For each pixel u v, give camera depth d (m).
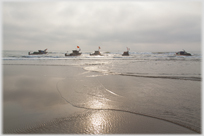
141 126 3.73
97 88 7.25
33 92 6.59
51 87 7.45
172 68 14.83
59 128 3.62
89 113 4.47
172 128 3.62
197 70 13.37
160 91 6.74
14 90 6.87
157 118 4.13
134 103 5.25
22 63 20.03
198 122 3.86
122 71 12.87
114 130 3.56
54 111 4.61
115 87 7.45
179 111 4.55
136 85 7.86
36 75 10.83
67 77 10.10
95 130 3.56
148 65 17.69
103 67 15.91
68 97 5.91
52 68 14.88
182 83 8.33
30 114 4.38
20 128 3.59
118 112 4.54
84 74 11.34
